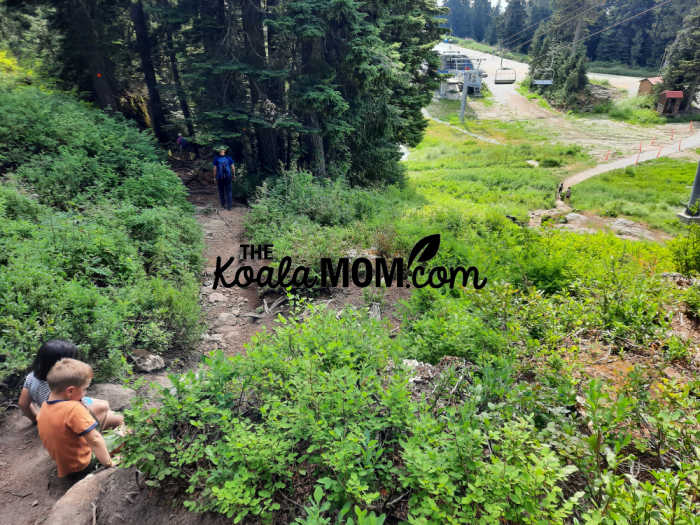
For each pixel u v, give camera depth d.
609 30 91.94
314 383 2.89
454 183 31.88
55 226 6.56
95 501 2.62
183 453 2.47
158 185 10.09
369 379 2.99
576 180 36.56
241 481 2.19
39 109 10.49
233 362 3.18
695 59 57.41
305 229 9.72
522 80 82.06
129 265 6.43
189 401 2.69
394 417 2.60
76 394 3.14
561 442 2.45
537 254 8.41
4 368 4.18
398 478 2.28
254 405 3.15
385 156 19.58
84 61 15.80
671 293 5.82
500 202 26.66
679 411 2.57
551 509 1.85
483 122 64.50
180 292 6.45
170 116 20.33
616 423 2.50
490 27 126.44
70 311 4.80
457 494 2.12
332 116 15.31
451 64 70.25
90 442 3.08
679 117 59.19
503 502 1.90
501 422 2.60
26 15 15.61
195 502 2.30
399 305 7.17
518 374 3.84
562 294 6.73
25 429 3.96
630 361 4.41
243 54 14.94
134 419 2.59
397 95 19.73
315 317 4.29
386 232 10.73
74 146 10.06
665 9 85.62
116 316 5.08
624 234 21.39
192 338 5.99
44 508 3.17
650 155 44.19
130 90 19.19
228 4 15.35
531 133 57.16
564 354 4.41
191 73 14.30
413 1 20.86
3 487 3.33
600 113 64.19
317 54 14.61
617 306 5.36
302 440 2.79
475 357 4.12
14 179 7.90
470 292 5.55
